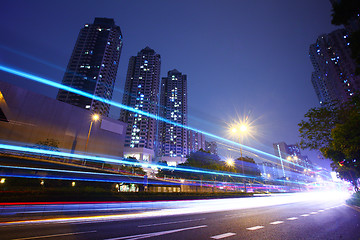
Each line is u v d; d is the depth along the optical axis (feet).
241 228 28.17
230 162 196.85
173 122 538.47
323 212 50.47
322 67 347.15
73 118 242.17
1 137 183.52
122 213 52.03
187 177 179.93
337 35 290.97
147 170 270.46
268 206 72.49
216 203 87.56
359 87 255.50
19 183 103.55
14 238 23.04
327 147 61.57
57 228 29.73
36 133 208.03
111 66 420.77
